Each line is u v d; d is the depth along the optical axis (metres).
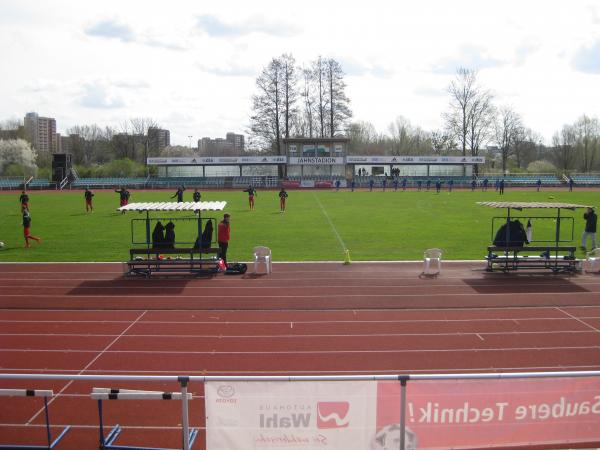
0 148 88.19
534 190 62.22
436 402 6.34
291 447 6.40
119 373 10.09
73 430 7.98
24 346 11.48
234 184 71.12
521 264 19.12
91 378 6.21
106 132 122.88
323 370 10.19
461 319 13.27
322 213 36.25
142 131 105.00
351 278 17.59
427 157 73.69
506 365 10.42
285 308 14.25
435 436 6.43
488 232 27.48
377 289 16.16
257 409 6.29
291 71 78.50
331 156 72.00
